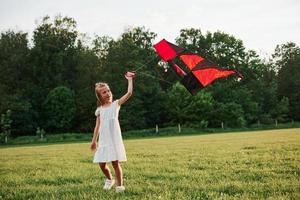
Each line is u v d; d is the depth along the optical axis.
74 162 11.27
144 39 76.06
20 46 67.94
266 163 8.82
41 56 63.56
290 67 80.94
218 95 66.75
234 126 60.03
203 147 15.87
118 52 64.94
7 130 51.50
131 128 61.94
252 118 64.69
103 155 6.18
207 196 5.27
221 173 7.49
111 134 6.30
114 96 62.22
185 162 9.77
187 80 6.82
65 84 64.06
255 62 76.62
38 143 40.69
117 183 6.16
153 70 70.12
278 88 77.31
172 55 6.82
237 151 12.72
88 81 63.84
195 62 6.76
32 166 10.61
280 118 67.88
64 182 7.32
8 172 9.42
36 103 60.53
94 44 69.06
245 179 6.68
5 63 63.88
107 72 63.53
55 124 57.91
